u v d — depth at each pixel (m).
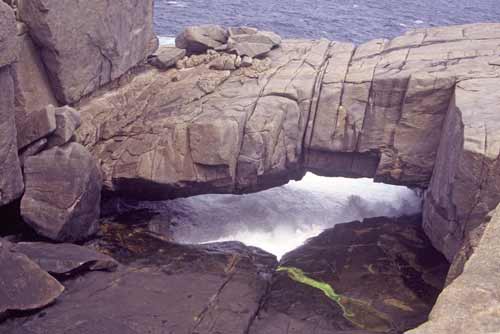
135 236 13.48
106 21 14.13
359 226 14.86
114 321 9.92
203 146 13.23
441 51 15.62
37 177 12.14
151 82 15.78
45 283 10.20
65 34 12.86
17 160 11.85
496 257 4.81
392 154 14.47
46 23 12.30
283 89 14.61
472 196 11.24
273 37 17.12
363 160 15.02
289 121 14.30
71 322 9.73
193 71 16.08
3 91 11.16
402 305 11.62
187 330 10.04
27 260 10.24
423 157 14.23
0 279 9.81
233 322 10.48
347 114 14.47
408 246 13.81
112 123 14.38
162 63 16.23
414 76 13.83
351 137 14.53
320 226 14.88
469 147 11.06
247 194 15.75
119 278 11.36
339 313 11.29
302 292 11.98
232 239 14.21
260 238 14.38
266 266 12.91
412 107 14.00
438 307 4.29
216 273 12.15
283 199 15.66
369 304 11.62
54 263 10.87
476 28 17.12
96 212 13.16
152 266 12.19
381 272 12.77
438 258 13.28
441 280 12.42
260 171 13.98
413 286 12.25
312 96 14.59
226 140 13.14
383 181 14.89
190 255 12.88
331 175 15.43
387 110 14.32
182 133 13.48
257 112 13.99
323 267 12.99
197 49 17.08
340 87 14.48
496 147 10.92
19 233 12.57
